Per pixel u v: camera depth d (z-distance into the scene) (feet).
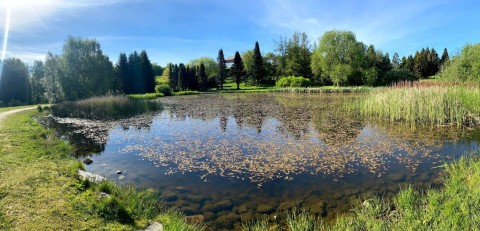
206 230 16.88
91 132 50.44
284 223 17.56
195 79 217.77
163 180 25.44
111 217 16.16
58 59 95.30
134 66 188.96
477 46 81.61
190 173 27.27
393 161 29.94
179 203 20.62
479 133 42.70
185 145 38.75
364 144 37.70
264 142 39.78
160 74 330.95
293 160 30.91
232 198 21.48
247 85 246.68
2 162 23.86
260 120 61.11
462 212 15.85
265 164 29.66
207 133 47.34
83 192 19.17
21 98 128.98
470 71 80.43
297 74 215.51
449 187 20.10
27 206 16.46
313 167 28.48
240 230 16.85
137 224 15.98
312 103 97.50
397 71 176.14
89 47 98.22
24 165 23.80
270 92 176.45
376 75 165.99
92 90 97.76
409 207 17.79
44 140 37.22
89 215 16.11
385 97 61.72
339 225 16.02
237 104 101.55
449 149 34.24
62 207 16.61
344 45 165.07
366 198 20.95
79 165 26.66
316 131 47.50
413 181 24.08
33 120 54.90
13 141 32.55
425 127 48.75
